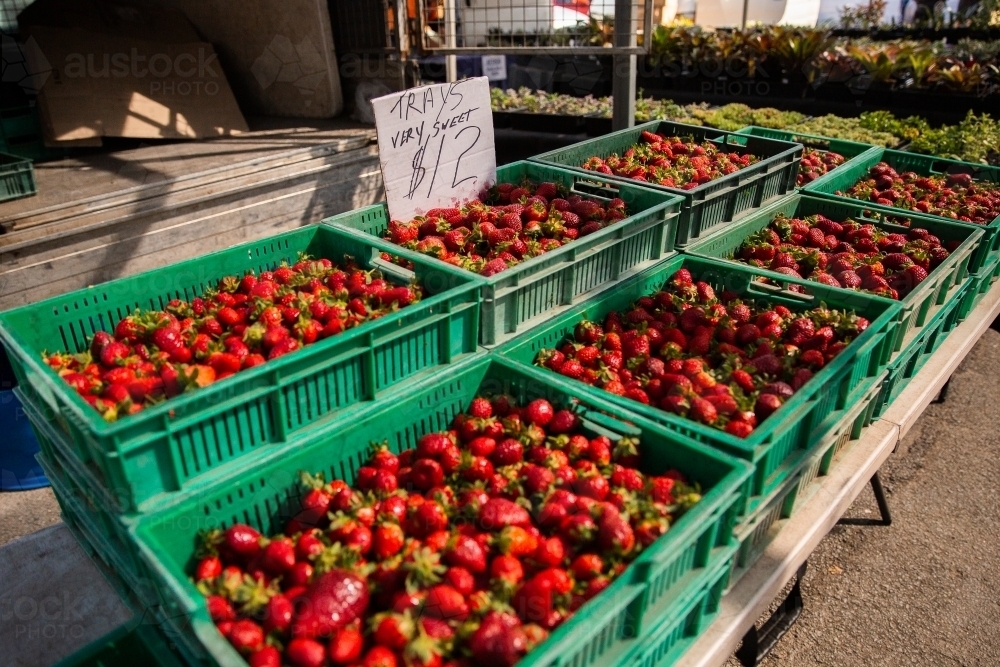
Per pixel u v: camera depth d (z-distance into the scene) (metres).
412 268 3.22
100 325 2.92
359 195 5.75
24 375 2.54
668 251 3.77
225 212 4.84
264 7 6.36
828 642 3.44
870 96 8.28
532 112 7.78
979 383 5.64
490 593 1.91
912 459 4.76
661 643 2.09
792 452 2.66
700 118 7.50
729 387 2.69
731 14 13.91
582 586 1.99
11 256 3.89
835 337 3.12
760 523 2.55
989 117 7.26
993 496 4.43
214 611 1.92
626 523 2.04
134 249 4.41
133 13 6.30
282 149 5.41
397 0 5.70
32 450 4.21
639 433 2.45
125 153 5.49
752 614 2.40
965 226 4.10
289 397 2.34
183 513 2.06
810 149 5.93
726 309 3.37
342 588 1.88
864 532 4.14
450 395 2.75
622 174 4.50
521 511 2.14
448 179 3.71
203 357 2.61
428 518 2.12
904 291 3.68
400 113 3.36
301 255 3.46
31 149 5.55
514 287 2.92
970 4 12.81
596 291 3.34
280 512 2.32
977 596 3.71
